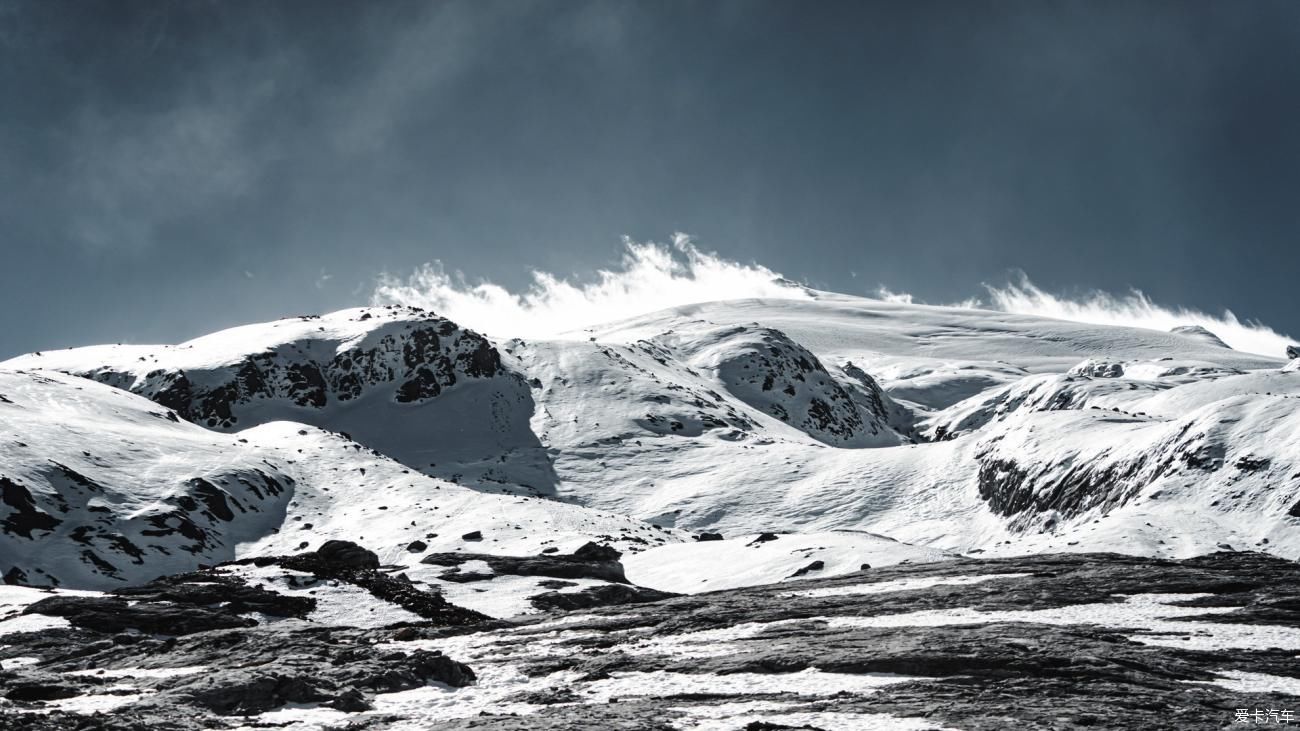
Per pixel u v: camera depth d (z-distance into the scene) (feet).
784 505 588.91
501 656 121.60
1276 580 145.79
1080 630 112.06
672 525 570.46
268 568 197.36
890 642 105.50
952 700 82.58
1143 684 87.92
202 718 84.64
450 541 295.89
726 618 136.15
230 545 369.09
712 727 74.79
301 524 390.83
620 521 372.58
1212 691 85.71
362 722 84.94
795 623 128.67
